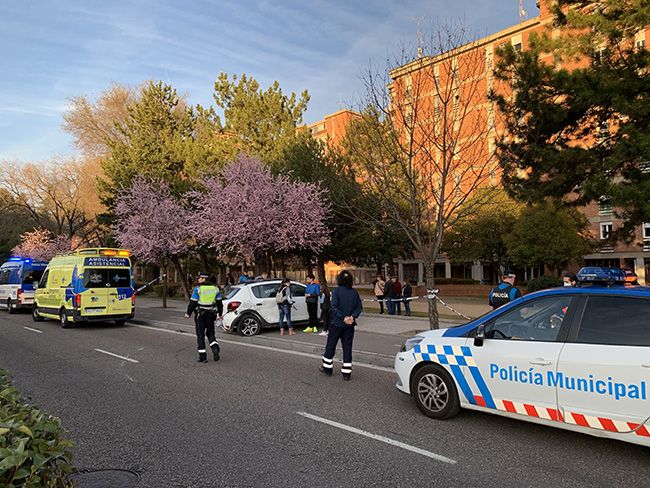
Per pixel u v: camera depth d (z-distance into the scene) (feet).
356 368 30.53
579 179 39.06
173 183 97.86
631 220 37.60
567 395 15.64
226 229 70.28
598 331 15.64
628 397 14.42
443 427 18.66
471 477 14.20
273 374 28.76
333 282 197.67
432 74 37.99
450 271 168.35
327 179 85.20
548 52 40.01
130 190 92.58
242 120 92.84
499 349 17.56
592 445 16.71
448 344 19.21
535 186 40.57
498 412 17.58
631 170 36.35
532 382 16.48
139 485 13.80
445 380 19.25
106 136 124.67
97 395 23.91
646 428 14.10
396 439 17.40
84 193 129.08
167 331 51.62
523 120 40.93
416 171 40.06
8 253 203.92
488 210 108.68
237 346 40.16
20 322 62.59
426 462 15.33
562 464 15.10
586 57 38.73
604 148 38.52
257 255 77.51
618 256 117.91
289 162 86.89
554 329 16.63
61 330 52.95
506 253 111.34
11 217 173.88
